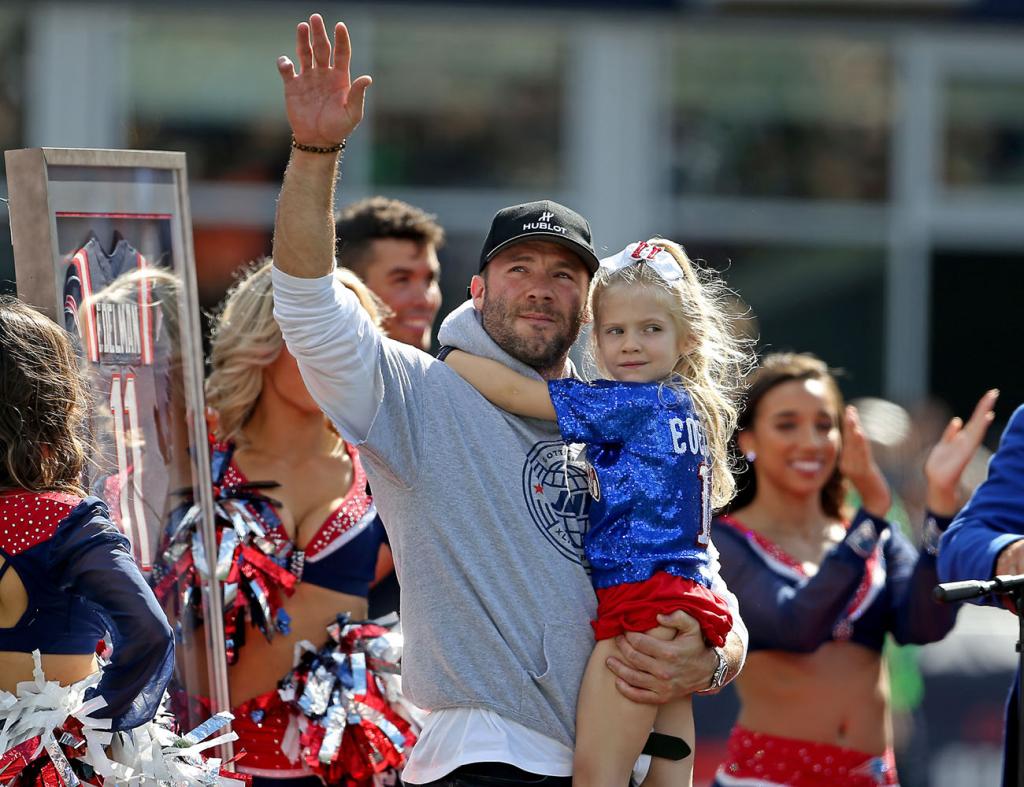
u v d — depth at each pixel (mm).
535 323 10750
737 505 15445
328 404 10055
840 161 33719
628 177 32594
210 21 29859
